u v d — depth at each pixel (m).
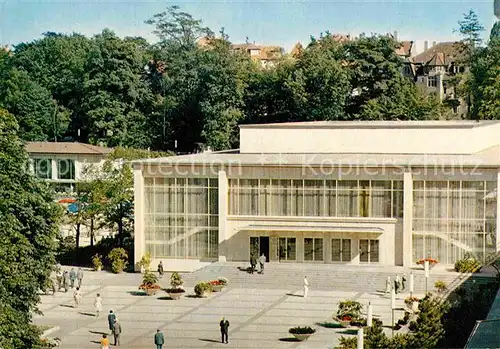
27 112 144.88
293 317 62.38
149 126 143.88
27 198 50.62
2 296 47.88
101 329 59.75
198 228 80.75
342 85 135.00
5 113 52.03
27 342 48.38
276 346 54.28
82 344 55.41
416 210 77.50
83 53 154.25
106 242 92.75
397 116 137.12
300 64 139.50
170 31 148.62
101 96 139.50
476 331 33.06
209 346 54.66
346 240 78.25
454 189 76.69
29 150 118.12
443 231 77.06
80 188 90.56
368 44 140.62
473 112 136.88
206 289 69.88
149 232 81.50
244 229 79.00
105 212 89.56
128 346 55.06
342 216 78.69
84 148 119.31
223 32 146.62
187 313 64.31
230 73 137.75
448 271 75.44
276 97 142.50
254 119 143.50
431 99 142.38
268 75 145.62
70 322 61.94
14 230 49.50
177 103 143.00
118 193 88.81
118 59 141.00
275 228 78.44
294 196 79.25
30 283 50.09
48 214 52.47
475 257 76.31
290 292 71.06
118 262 81.00
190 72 141.75
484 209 76.25
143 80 144.62
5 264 48.31
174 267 81.25
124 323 61.47
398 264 77.62
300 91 135.25
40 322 61.72
